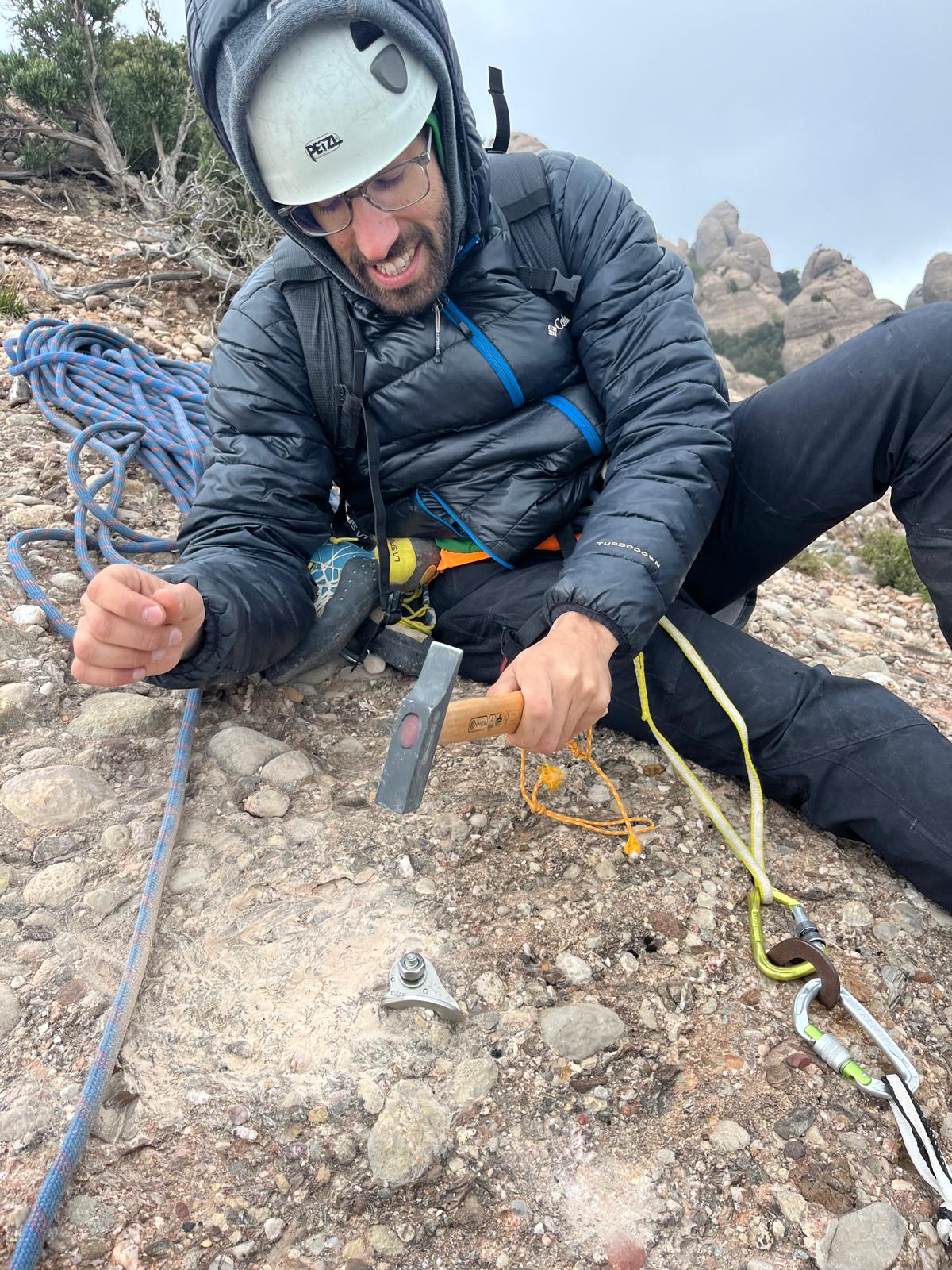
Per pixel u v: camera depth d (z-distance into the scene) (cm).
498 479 208
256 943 159
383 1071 140
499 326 196
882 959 164
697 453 180
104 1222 120
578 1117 136
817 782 181
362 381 199
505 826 188
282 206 171
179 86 681
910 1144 131
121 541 263
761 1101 139
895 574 502
